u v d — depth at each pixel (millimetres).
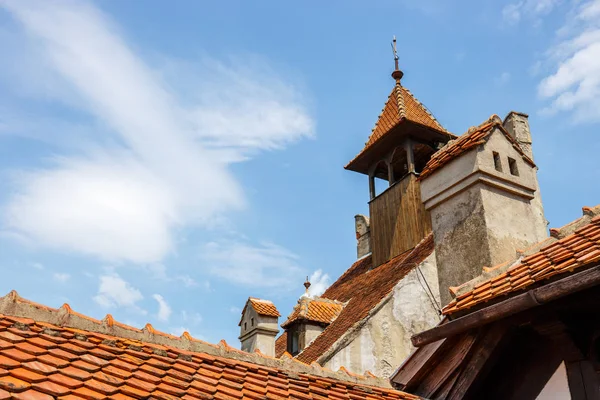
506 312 5266
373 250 20219
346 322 15875
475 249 9000
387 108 21156
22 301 5008
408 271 15203
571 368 5219
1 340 4344
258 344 17969
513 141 9906
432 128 19047
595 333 5184
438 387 6367
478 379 6051
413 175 19094
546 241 6477
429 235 17391
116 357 4832
